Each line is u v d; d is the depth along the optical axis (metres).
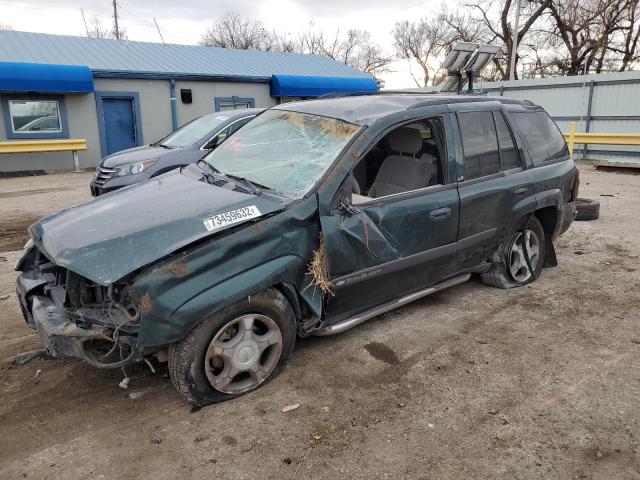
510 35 33.12
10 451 2.85
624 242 6.85
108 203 3.62
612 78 16.56
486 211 4.43
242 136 4.45
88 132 16.61
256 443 2.89
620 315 4.55
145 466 2.72
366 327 4.33
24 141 14.86
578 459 2.76
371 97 4.45
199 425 3.05
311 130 3.98
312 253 3.40
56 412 3.19
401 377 3.56
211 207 3.22
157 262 2.91
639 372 3.60
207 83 18.55
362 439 2.92
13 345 4.05
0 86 14.27
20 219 8.55
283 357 3.49
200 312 2.93
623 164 14.36
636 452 2.80
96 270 2.83
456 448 2.85
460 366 3.70
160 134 17.98
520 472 2.67
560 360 3.78
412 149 4.44
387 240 3.72
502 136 4.73
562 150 5.53
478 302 4.85
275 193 3.51
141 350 2.94
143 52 19.33
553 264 5.53
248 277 3.10
